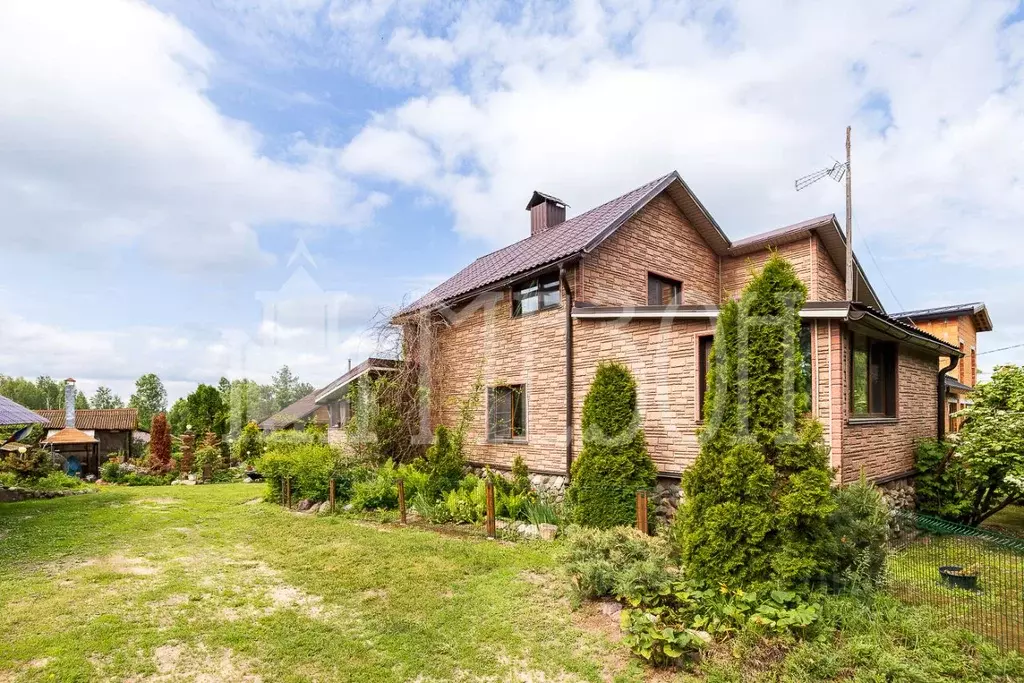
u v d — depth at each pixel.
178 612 4.78
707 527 4.77
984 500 8.68
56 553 6.88
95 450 20.67
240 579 5.72
